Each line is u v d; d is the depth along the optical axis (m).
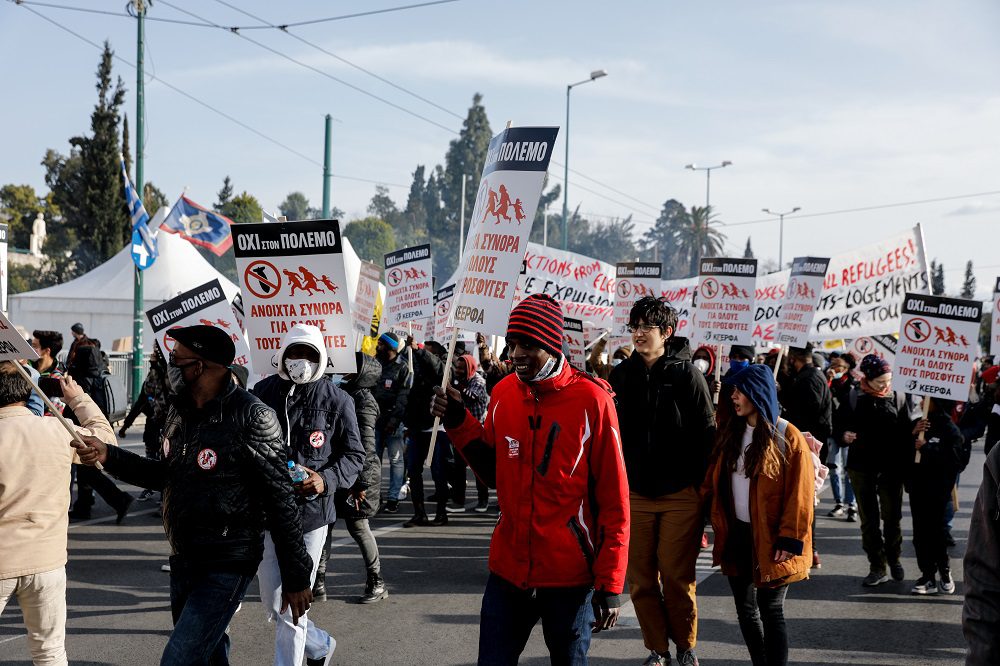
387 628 6.04
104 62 42.06
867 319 13.00
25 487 4.02
